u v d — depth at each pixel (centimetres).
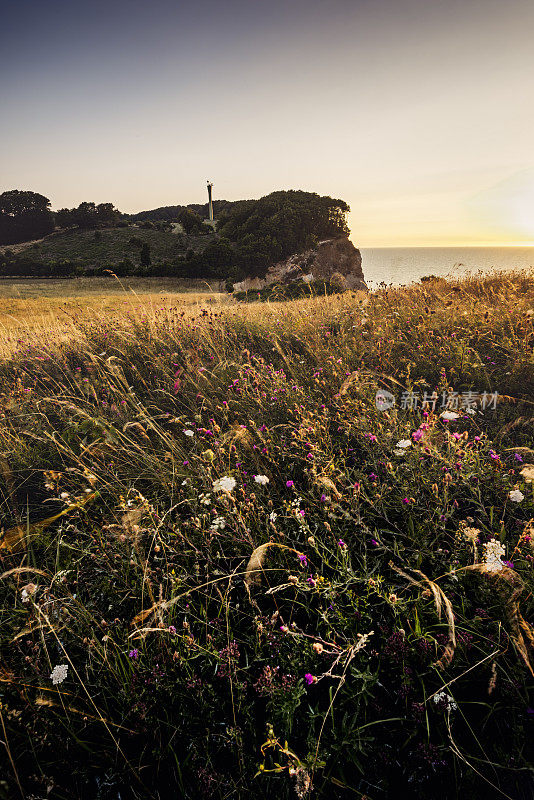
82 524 254
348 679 173
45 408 401
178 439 334
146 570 203
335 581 194
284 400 354
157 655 178
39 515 285
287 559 219
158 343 519
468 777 141
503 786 140
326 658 176
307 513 241
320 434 295
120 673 178
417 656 171
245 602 211
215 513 231
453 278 744
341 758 151
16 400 415
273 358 482
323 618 179
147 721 162
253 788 144
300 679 158
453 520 220
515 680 159
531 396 338
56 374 482
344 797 142
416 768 147
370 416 314
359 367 402
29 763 156
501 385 355
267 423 338
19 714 155
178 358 488
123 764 153
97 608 211
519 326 412
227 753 157
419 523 226
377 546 211
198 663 188
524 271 720
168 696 171
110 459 319
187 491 270
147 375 469
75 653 193
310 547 224
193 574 214
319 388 382
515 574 155
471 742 150
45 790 147
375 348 420
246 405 366
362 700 165
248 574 172
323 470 241
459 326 443
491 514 216
